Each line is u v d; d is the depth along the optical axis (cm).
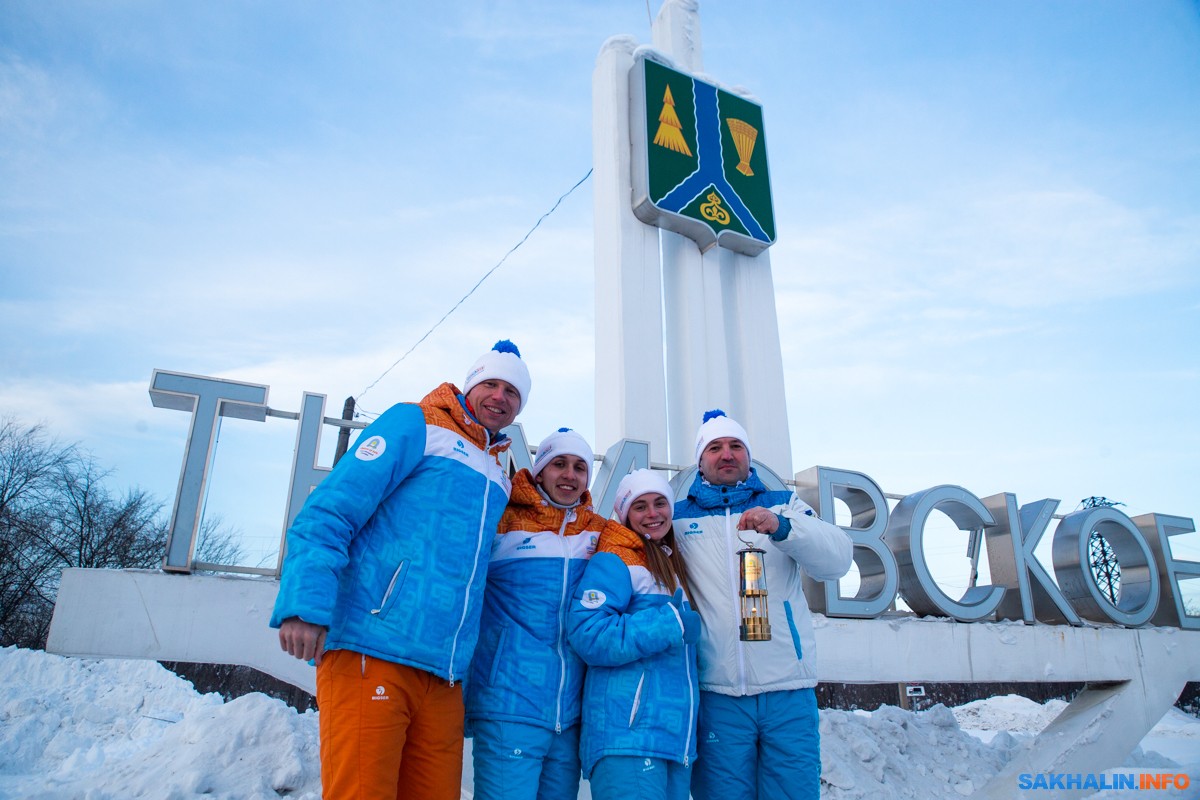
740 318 709
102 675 1209
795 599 280
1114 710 552
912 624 498
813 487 528
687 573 280
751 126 755
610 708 234
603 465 513
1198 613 628
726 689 263
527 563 247
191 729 439
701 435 309
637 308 637
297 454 394
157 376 379
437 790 209
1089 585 574
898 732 613
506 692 229
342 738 192
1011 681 512
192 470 372
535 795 222
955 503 550
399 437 216
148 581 350
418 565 208
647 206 655
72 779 704
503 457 434
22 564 1881
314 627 183
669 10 787
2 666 1152
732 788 256
